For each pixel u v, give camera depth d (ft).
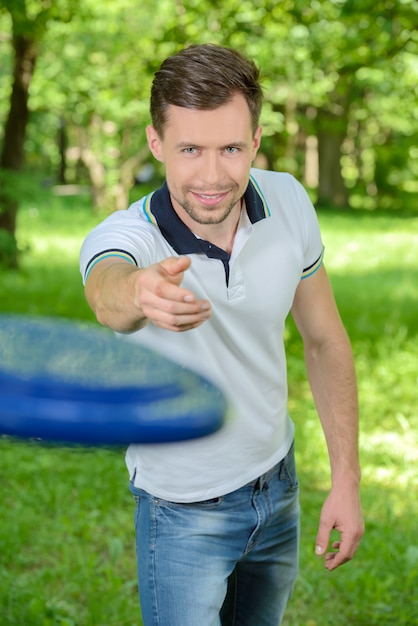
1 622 13.44
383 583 14.60
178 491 7.80
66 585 14.73
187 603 7.78
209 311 4.74
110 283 5.64
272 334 7.70
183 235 7.23
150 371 3.76
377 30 36.60
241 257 7.45
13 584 14.65
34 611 13.69
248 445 7.85
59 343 4.02
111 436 3.26
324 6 37.14
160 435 3.32
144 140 99.09
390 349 32.71
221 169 6.71
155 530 7.92
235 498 7.92
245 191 7.54
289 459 8.34
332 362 8.57
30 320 4.39
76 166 168.86
